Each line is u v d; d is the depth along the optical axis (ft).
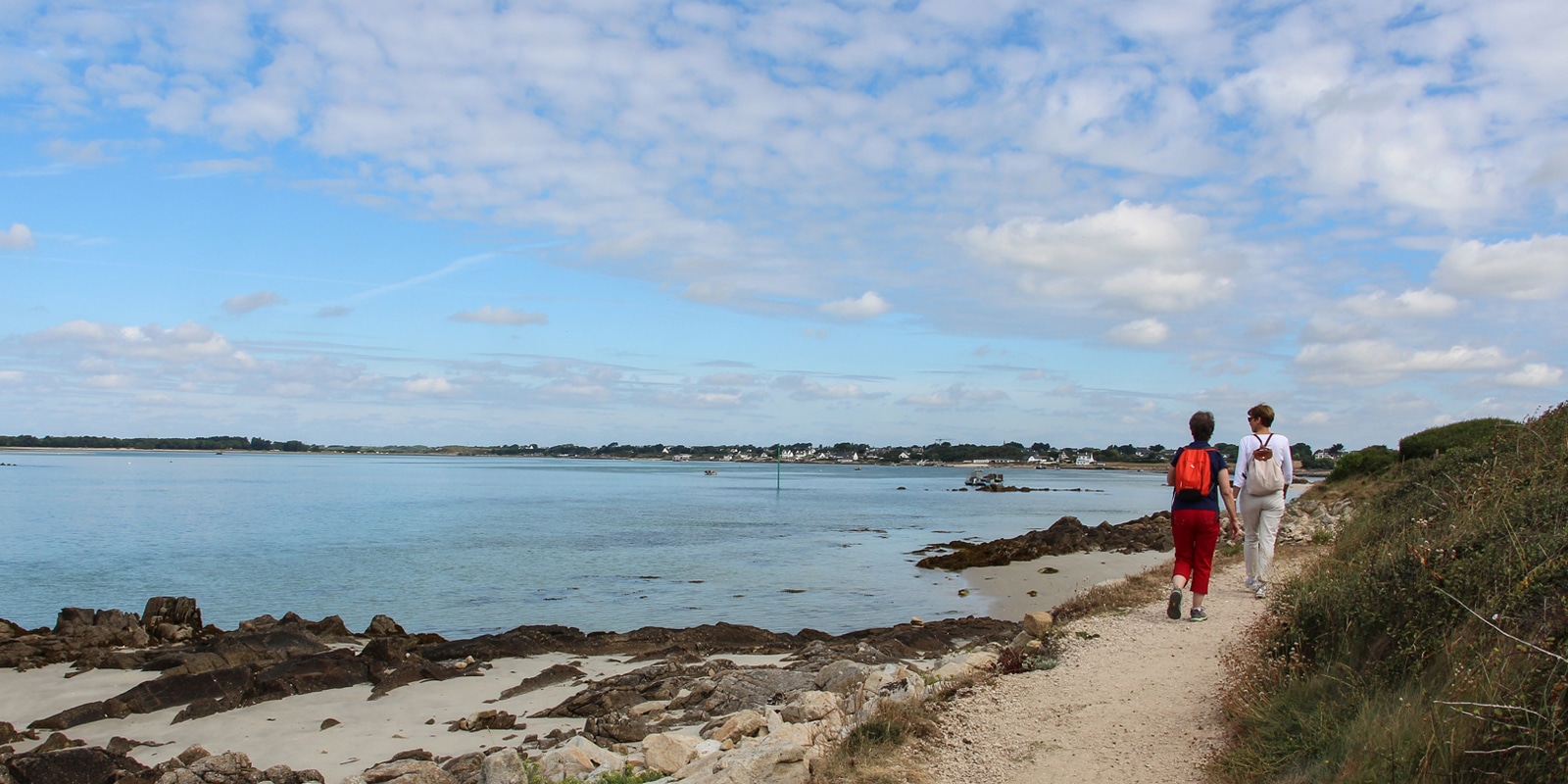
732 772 20.01
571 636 60.95
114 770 33.24
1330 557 35.99
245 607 84.23
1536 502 22.90
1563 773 13.39
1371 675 19.04
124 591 92.27
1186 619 32.81
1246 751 18.72
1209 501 32.60
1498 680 15.40
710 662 50.47
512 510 216.54
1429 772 14.90
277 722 43.32
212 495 260.01
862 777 19.42
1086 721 22.22
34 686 51.13
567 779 26.94
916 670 33.65
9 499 228.63
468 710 44.83
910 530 170.71
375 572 104.22
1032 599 83.41
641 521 183.42
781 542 142.82
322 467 651.25
